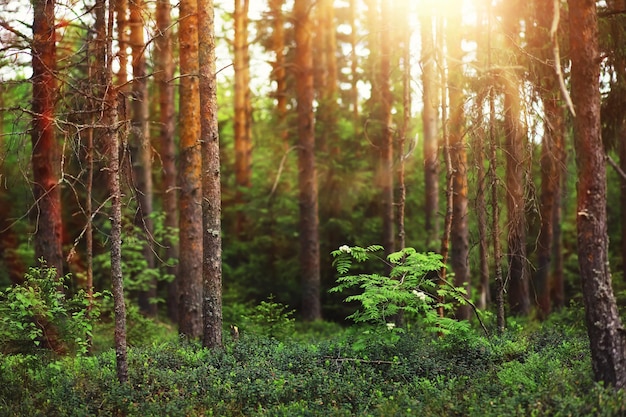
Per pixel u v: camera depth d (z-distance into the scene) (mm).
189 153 14781
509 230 12703
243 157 25922
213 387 9445
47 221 13297
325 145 22516
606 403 7332
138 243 19797
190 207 14742
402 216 14938
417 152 23578
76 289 18297
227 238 25094
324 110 22281
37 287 10438
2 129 12062
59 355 10445
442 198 23797
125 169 10711
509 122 12266
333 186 21797
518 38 13422
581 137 8406
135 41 17094
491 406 7914
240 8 24734
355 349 10609
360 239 21188
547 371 9156
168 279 20578
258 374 10031
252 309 16188
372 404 8836
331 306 21312
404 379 9750
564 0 13516
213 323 12133
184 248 14750
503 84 12320
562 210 25391
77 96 11570
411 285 10953
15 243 22766
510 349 10875
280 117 25547
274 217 23688
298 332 18297
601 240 8312
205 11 12219
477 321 15836
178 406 8852
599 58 8359
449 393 8664
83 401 9039
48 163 13266
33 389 9594
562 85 7117
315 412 8484
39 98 11867
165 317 22234
